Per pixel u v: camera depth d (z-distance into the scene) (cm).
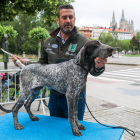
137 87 746
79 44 208
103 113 434
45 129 189
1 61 2233
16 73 454
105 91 673
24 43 3488
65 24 201
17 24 3628
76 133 171
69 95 170
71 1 816
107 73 1217
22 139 167
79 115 219
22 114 241
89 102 525
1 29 2230
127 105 495
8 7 764
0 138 169
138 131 336
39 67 188
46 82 185
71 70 172
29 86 190
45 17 826
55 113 236
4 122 212
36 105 501
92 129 187
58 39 218
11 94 495
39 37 2542
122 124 369
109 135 171
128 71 1312
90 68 173
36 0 741
